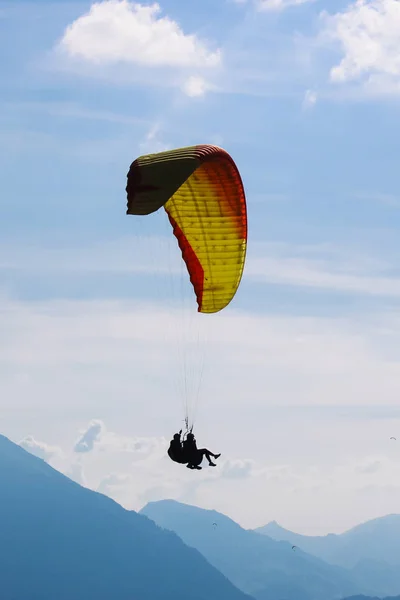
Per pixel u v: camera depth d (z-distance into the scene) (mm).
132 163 100688
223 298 122250
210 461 99062
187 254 120000
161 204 99500
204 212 116562
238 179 112438
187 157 100750
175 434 99438
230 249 118750
